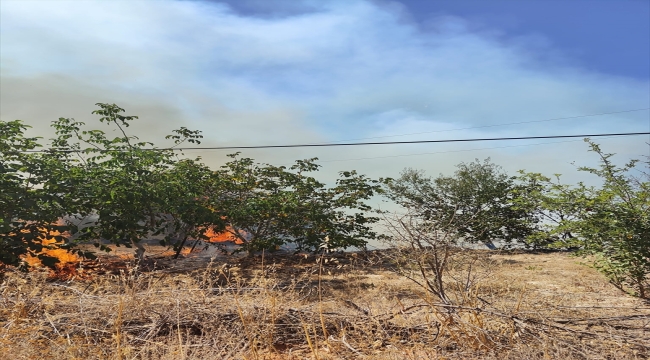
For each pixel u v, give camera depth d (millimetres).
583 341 4785
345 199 15258
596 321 5277
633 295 8891
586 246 9453
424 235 5727
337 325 5434
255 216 14531
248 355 4695
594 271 12234
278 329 5301
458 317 5074
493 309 5320
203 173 14594
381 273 11656
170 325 5145
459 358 4641
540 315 5223
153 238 18484
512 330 4867
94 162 12531
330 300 7551
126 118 12492
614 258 8945
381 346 4988
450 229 5887
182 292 5840
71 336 4863
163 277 8094
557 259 15312
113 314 5184
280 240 14586
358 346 4992
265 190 15688
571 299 8211
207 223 13672
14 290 5746
